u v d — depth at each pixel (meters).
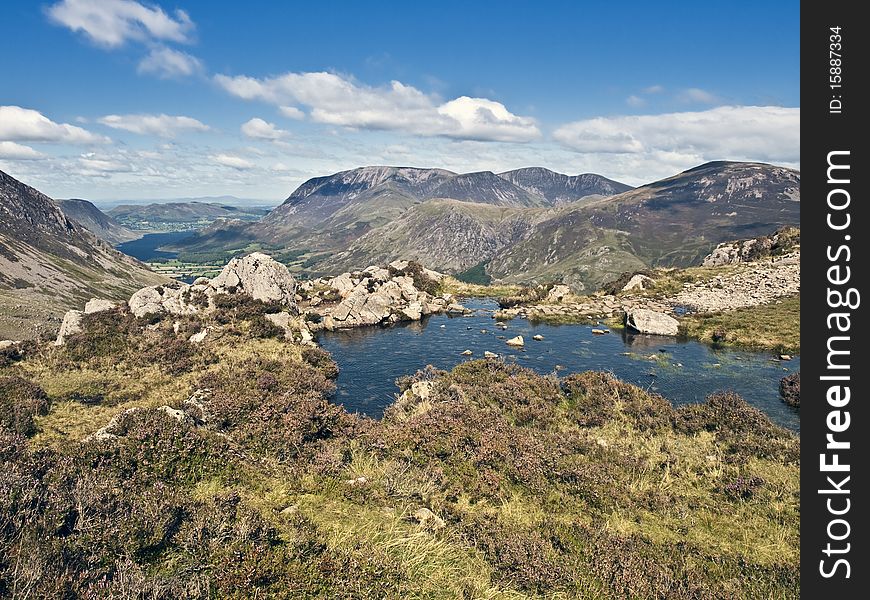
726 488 16.59
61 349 32.88
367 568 10.01
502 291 67.00
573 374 30.27
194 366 30.73
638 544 12.95
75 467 12.65
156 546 9.91
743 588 11.16
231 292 45.38
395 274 65.94
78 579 8.12
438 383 28.67
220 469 14.94
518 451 18.42
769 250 67.75
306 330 42.44
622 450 20.12
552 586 10.60
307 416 19.80
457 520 13.63
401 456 17.81
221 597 8.57
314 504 13.39
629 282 61.47
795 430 23.53
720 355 37.03
